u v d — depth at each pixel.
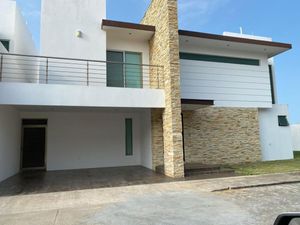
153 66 10.57
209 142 12.32
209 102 10.51
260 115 13.90
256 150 13.16
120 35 11.71
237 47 13.02
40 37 10.55
